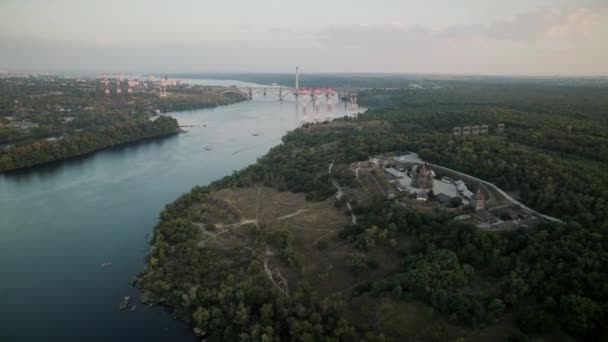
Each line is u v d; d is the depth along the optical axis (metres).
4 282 131.62
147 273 131.75
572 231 120.69
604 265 107.12
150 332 109.50
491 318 98.75
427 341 95.88
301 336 99.69
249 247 144.62
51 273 136.75
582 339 93.12
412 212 145.75
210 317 110.25
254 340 100.69
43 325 112.06
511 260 116.06
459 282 110.88
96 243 157.38
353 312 108.56
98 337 107.69
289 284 123.06
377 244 137.75
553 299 101.06
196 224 164.25
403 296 108.75
